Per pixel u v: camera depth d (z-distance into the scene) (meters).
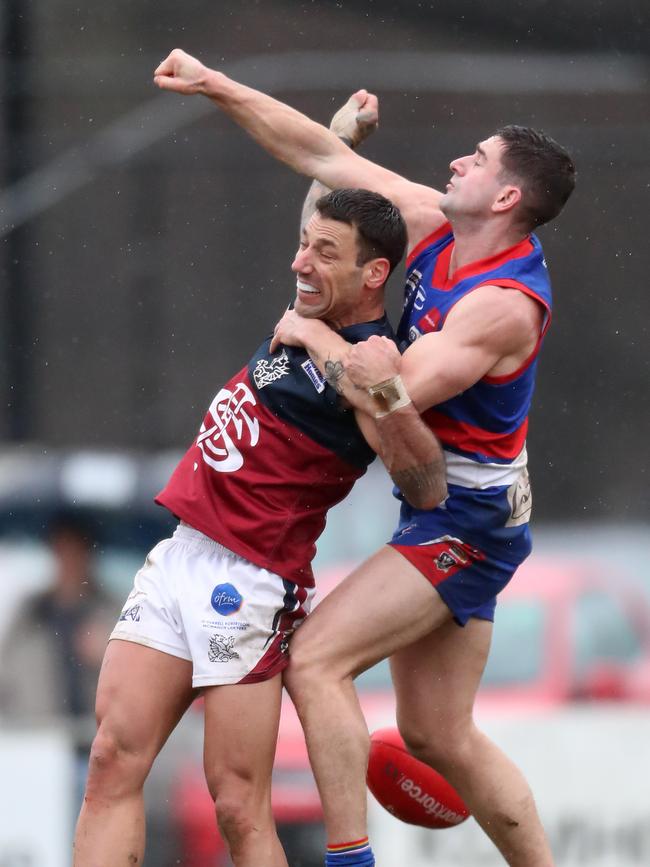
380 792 18.50
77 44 53.84
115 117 47.34
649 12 50.94
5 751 26.95
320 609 15.81
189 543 15.91
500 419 15.83
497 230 15.78
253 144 46.75
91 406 48.28
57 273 47.88
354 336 15.72
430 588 15.87
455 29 52.38
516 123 51.38
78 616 29.75
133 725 15.47
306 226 15.87
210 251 48.34
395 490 17.25
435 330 15.84
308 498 15.85
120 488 36.81
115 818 15.41
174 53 16.80
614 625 32.09
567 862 27.44
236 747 15.45
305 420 15.63
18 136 45.47
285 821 26.67
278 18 54.53
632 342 50.28
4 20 44.75
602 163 43.91
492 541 16.09
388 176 16.94
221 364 48.75
